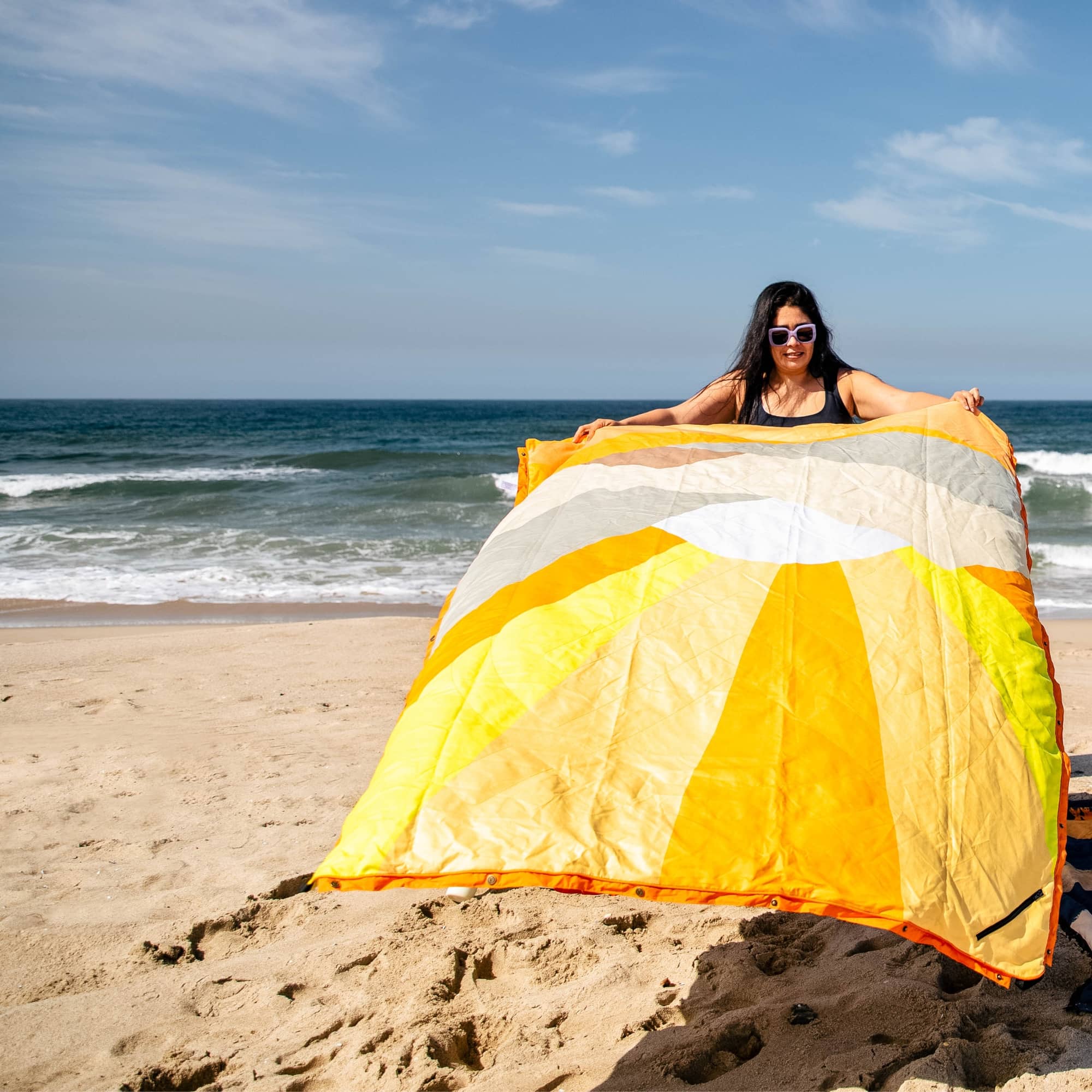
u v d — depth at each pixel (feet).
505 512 58.44
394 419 249.75
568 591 8.30
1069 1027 7.70
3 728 18.70
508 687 7.38
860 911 6.09
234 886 11.75
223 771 15.98
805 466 9.68
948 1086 7.02
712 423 11.85
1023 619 8.01
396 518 56.80
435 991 9.18
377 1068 7.97
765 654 7.59
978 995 8.30
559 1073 7.77
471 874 6.12
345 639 27.12
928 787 6.72
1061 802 7.04
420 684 7.84
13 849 12.96
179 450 122.42
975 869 6.40
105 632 29.63
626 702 7.29
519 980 9.52
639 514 9.20
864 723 7.07
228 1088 7.88
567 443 10.98
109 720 19.27
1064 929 8.57
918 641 7.66
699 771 6.77
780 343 10.95
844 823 6.46
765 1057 7.78
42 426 185.26
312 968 9.79
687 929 10.44
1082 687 21.43
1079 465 88.38
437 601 34.83
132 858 12.64
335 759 16.58
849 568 8.31
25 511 60.18
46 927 10.76
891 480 9.31
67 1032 8.77
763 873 6.21
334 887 6.15
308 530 52.49
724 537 8.77
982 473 9.41
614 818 6.46
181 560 43.09
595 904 11.02
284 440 150.10
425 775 6.68
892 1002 8.30
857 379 11.31
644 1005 8.81
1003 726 7.17
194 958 10.25
